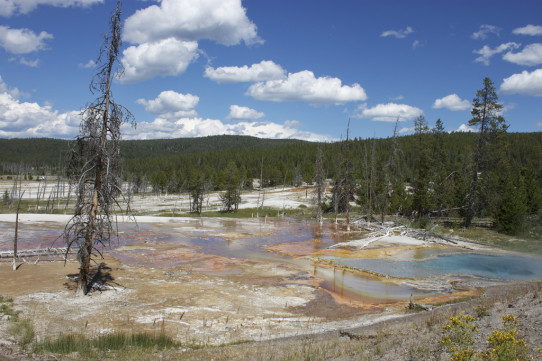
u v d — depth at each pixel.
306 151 154.75
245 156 157.25
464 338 8.51
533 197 46.31
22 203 86.94
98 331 15.28
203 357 11.95
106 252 34.66
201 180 76.75
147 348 13.31
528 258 33.94
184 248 38.19
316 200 79.38
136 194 122.38
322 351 11.73
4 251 32.25
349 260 33.38
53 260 29.66
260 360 11.20
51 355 11.93
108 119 20.08
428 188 57.47
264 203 89.94
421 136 55.66
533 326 10.14
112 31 19.91
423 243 41.75
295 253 36.66
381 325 15.78
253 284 24.78
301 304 20.73
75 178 19.66
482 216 54.03
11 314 16.59
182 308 19.08
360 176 89.12
